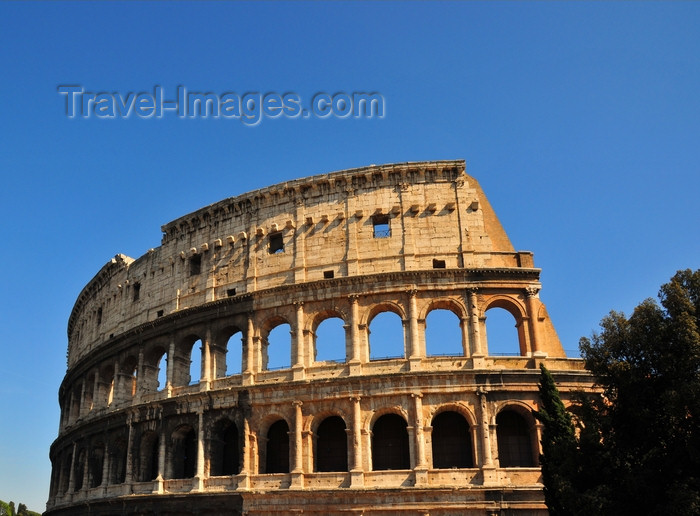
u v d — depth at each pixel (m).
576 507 52.88
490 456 71.44
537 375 74.19
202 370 86.75
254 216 90.44
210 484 80.62
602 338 59.06
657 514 49.84
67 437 109.81
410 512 70.75
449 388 74.25
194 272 94.88
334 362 80.12
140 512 84.56
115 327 104.81
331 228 85.19
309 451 76.56
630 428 55.59
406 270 79.75
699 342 52.66
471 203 82.81
